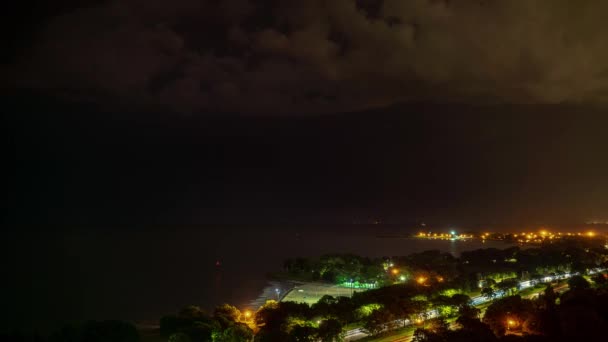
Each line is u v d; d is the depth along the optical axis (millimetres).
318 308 151750
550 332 123812
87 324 136375
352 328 151250
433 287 191875
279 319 143750
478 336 112250
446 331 114188
